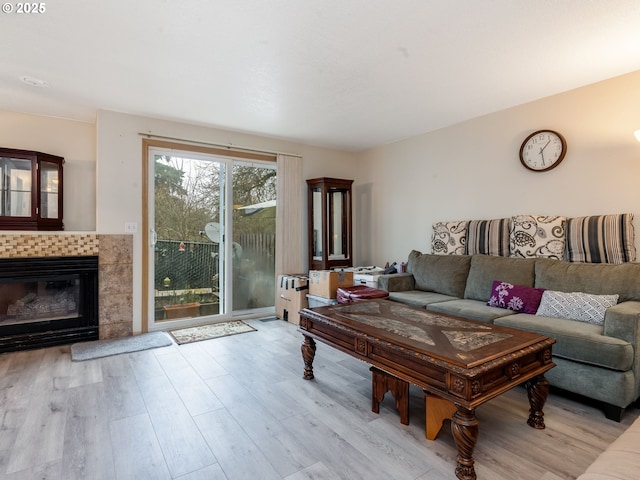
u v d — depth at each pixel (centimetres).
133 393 230
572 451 170
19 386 239
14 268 305
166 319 385
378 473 153
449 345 174
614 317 204
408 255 451
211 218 413
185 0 180
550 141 310
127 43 222
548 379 225
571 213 301
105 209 344
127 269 354
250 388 238
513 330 201
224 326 395
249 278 439
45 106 335
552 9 190
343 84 287
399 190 463
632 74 267
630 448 102
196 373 263
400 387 193
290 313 417
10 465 158
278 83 285
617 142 275
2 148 314
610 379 198
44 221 337
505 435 184
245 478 151
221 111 351
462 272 347
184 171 394
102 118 343
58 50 231
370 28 207
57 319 328
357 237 530
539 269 287
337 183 469
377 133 432
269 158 448
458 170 391
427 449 171
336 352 315
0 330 308
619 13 194
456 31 211
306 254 479
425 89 300
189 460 162
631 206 269
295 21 200
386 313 244
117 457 164
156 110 346
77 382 246
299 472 154
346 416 202
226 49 230
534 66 258
